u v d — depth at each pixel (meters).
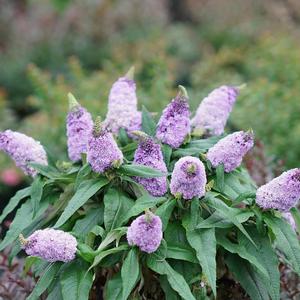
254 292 1.31
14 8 4.91
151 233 1.20
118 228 1.26
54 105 2.64
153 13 4.87
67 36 4.59
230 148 1.34
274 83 2.67
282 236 1.29
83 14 4.66
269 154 2.17
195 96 2.61
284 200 1.28
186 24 5.57
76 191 1.32
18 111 4.17
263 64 2.99
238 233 1.32
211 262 1.22
